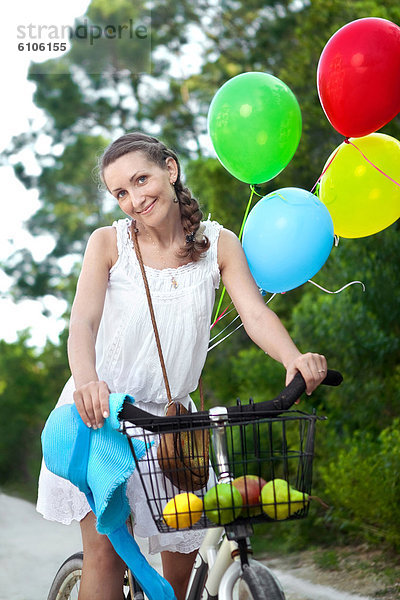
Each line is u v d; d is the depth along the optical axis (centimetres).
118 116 2053
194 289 290
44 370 1869
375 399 672
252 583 217
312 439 222
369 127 338
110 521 247
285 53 1268
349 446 657
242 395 845
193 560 304
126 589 304
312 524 645
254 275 317
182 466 247
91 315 278
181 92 1788
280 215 306
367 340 671
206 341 301
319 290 761
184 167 1003
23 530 952
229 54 1622
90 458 243
